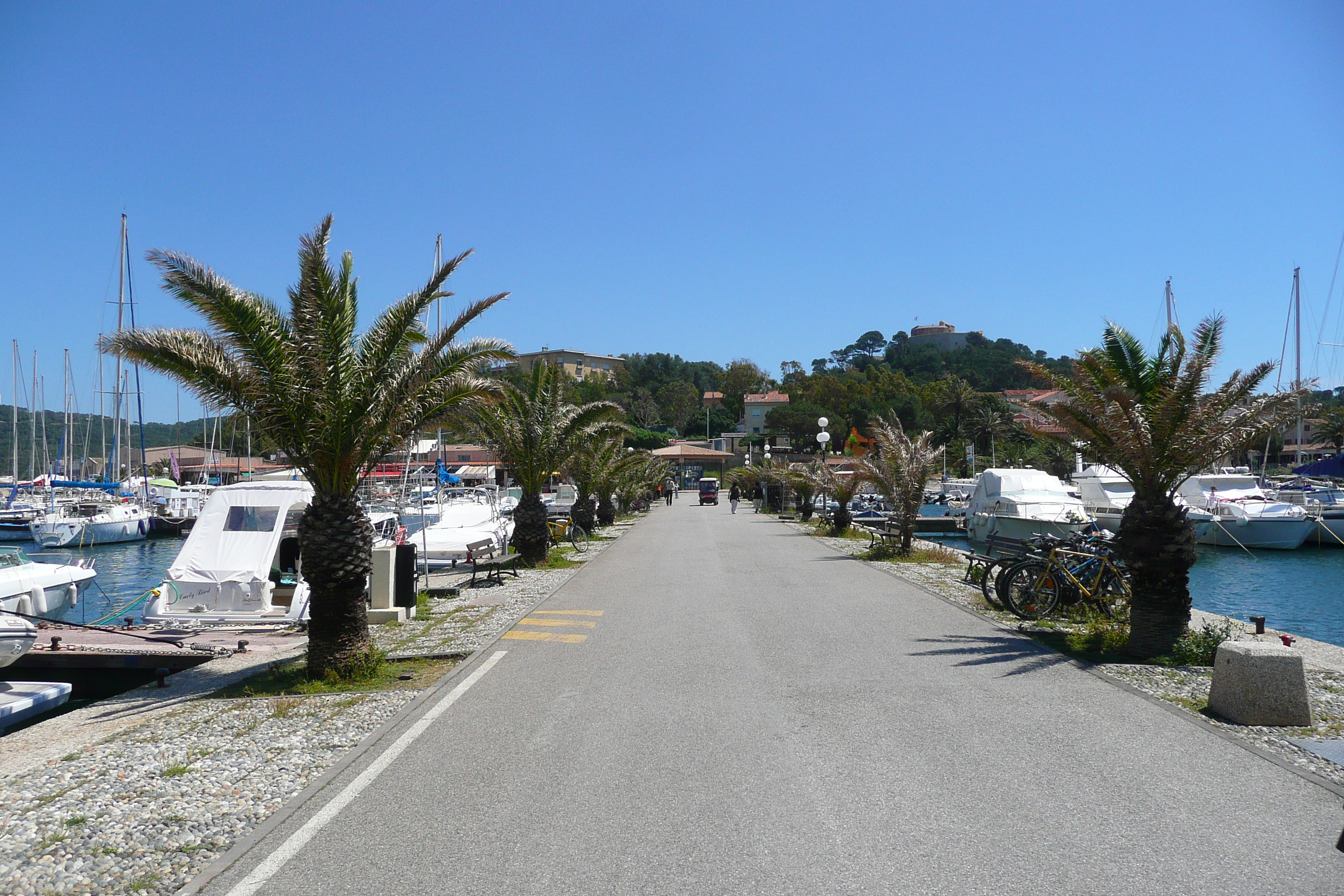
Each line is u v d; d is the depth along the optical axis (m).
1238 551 35.81
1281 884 4.18
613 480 37.75
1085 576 12.00
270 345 9.27
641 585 17.12
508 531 25.55
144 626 14.07
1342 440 68.12
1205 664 9.06
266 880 4.44
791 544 27.48
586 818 5.17
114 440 49.47
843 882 4.26
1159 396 9.80
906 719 7.12
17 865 4.77
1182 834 4.78
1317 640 16.83
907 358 168.50
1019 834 4.80
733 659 9.68
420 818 5.23
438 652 10.55
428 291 10.24
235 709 8.34
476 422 20.95
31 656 11.65
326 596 9.41
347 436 9.55
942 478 67.19
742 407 162.50
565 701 7.98
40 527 39.19
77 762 6.70
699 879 4.33
